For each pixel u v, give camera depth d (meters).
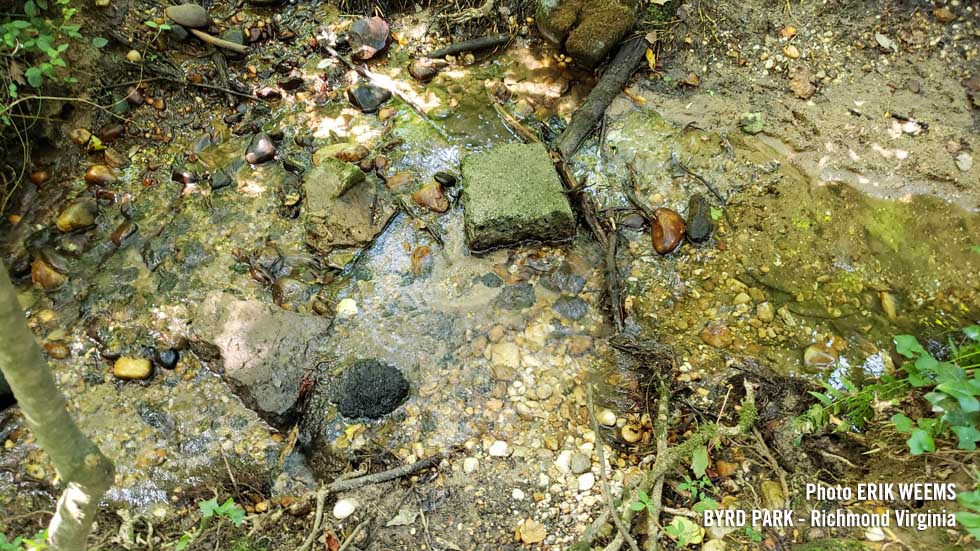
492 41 2.00
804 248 1.69
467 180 1.69
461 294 1.63
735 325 1.59
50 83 1.72
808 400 1.49
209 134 1.83
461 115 1.89
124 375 1.51
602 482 1.39
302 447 1.46
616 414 1.49
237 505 1.40
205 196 1.74
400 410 1.49
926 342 1.57
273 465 1.44
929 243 1.69
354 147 1.80
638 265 1.68
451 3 2.03
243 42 1.94
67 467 0.97
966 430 1.24
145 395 1.50
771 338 1.58
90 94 1.78
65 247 1.66
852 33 1.91
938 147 1.77
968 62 1.86
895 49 1.89
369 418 1.48
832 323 1.60
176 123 1.84
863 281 1.65
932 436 1.36
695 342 1.57
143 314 1.58
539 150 1.74
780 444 1.42
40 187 1.71
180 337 1.55
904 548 1.27
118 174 1.76
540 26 1.98
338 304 1.61
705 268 1.67
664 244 1.67
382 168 1.79
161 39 1.88
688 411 1.48
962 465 1.33
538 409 1.49
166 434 1.46
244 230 1.69
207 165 1.79
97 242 1.67
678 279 1.66
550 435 1.46
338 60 1.95
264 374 1.48
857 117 1.82
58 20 1.75
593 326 1.60
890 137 1.79
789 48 1.91
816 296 1.63
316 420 1.48
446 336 1.57
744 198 1.75
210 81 1.89
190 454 1.45
